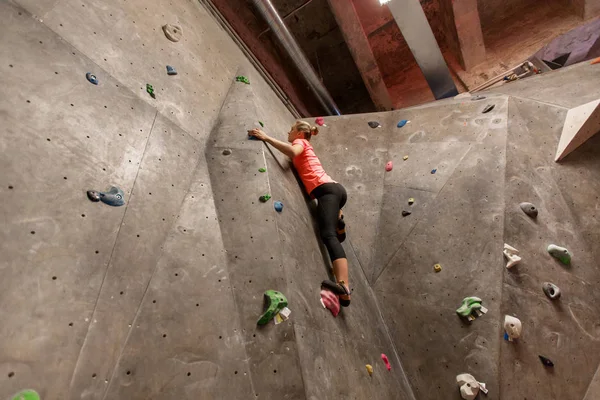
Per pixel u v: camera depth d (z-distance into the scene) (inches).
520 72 247.1
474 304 107.7
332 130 175.8
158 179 85.3
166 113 101.9
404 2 201.5
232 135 113.8
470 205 126.9
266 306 74.7
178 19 137.3
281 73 265.3
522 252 113.4
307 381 68.4
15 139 62.2
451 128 153.7
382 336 111.7
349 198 149.9
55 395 48.8
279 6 275.0
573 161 130.4
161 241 75.6
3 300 49.4
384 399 89.3
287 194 106.1
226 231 87.3
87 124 76.9
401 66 331.3
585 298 110.0
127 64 98.9
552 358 100.7
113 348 57.6
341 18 242.8
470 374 101.3
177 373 60.5
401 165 152.7
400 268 127.2
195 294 71.8
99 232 66.2
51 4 86.7
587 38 259.4
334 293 93.2
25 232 56.1
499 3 298.5
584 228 119.3
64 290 56.6
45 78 74.0
